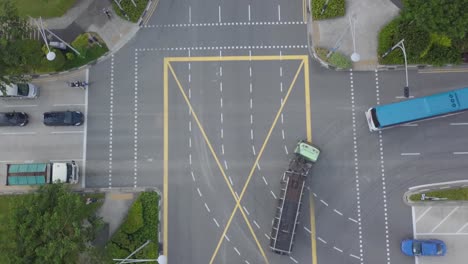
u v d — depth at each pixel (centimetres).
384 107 5356
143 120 5775
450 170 5516
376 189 5531
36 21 5850
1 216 4850
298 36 5781
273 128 5681
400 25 5541
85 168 5728
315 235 5497
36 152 5775
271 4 5838
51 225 4628
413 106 5334
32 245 4653
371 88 5672
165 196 5641
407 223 5466
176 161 5694
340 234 5484
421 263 5397
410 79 5662
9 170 5506
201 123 5734
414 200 5462
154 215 5534
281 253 5366
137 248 5434
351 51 5719
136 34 5878
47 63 5675
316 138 5638
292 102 5706
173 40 5859
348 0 5784
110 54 5862
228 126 5716
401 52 5538
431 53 5528
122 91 5825
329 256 5462
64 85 5853
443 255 5347
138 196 5631
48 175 5484
